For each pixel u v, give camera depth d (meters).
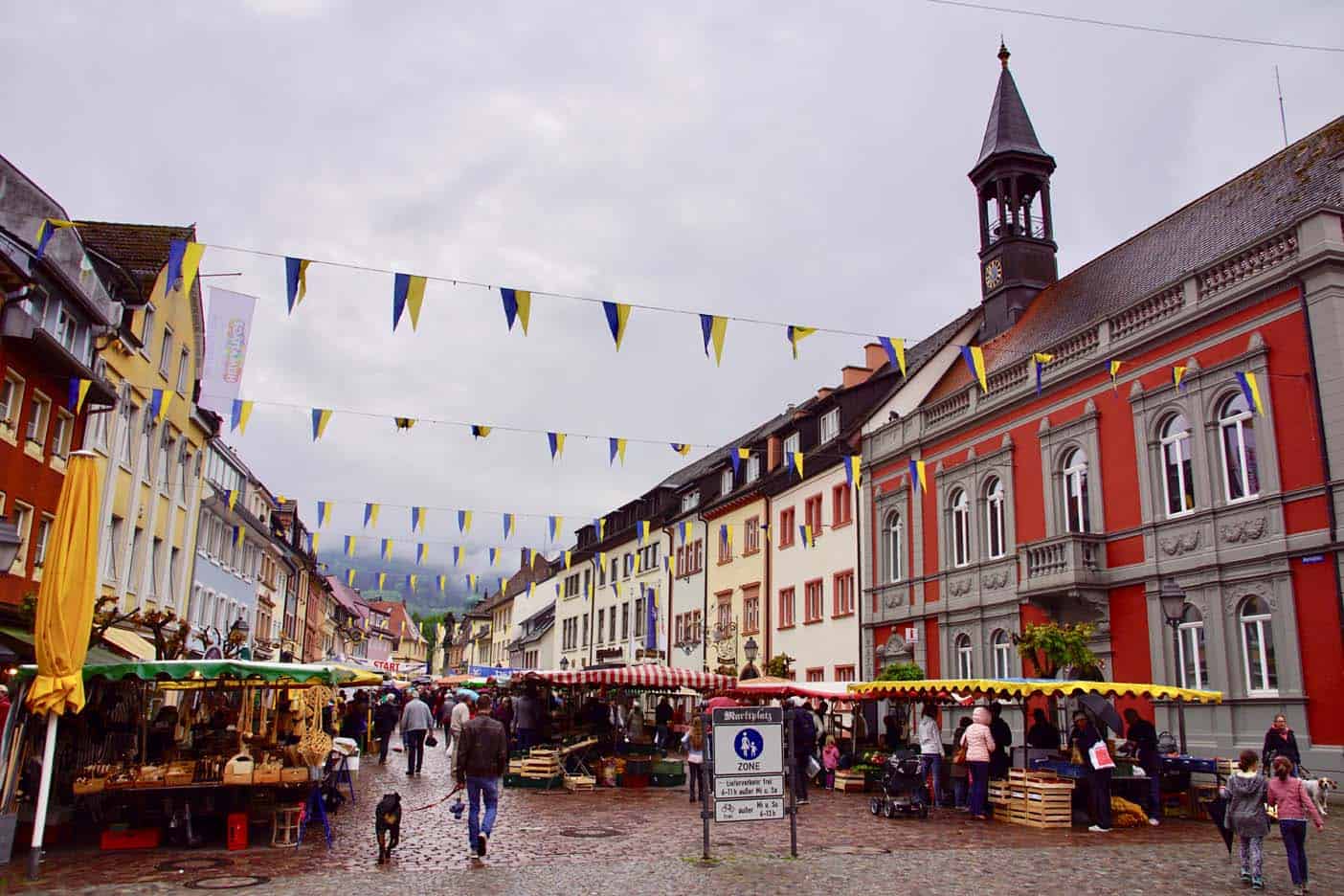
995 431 26.62
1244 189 23.94
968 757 16.12
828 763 22.62
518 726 24.80
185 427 29.89
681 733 31.22
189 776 12.71
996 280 32.66
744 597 41.50
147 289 25.53
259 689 19.86
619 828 14.59
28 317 18.23
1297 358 18.14
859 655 32.28
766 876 10.55
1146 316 21.84
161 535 28.70
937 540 28.72
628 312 12.95
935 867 11.12
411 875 10.55
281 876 10.48
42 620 10.78
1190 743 19.52
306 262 11.67
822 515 35.75
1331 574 17.14
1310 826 14.26
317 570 66.81
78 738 15.69
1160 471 21.12
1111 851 12.39
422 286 11.89
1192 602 19.86
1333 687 16.91
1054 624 19.94
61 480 20.97
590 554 61.97
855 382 37.81
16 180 21.67
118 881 10.20
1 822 11.23
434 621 141.25
